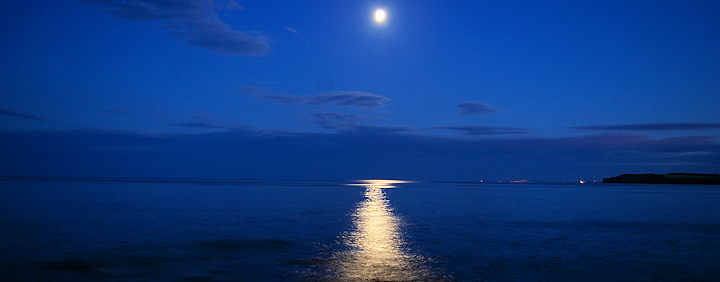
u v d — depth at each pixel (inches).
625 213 1460.4
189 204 1706.4
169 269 538.6
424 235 870.4
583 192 4252.0
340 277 506.3
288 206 1686.8
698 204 2068.2
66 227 920.3
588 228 1005.2
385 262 596.1
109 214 1224.8
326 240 787.4
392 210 1544.0
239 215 1254.9
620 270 557.9
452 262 599.8
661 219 1242.0
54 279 481.4
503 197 2807.6
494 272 542.3
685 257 645.3
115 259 592.7
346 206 1729.8
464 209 1617.9
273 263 581.6
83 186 4057.6
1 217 1104.2
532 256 648.4
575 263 598.9
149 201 1861.5
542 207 1764.3
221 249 682.2
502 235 877.8
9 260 576.4
